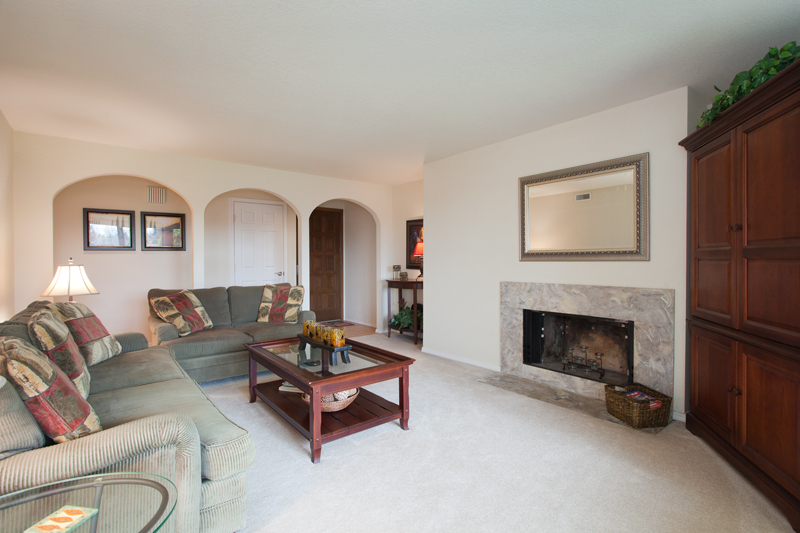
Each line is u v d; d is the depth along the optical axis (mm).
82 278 3309
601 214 3186
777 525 1674
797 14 1903
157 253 5293
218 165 4641
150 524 943
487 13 1891
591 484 2000
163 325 3557
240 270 6082
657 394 2824
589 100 2957
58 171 3682
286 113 3180
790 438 1705
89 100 2879
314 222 7324
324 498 1894
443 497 1899
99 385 2184
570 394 3326
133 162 4094
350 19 1933
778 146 1774
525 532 1650
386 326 6305
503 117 3305
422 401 3170
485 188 4141
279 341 3350
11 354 1290
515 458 2266
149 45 2160
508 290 3918
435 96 2873
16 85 2625
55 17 1889
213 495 1568
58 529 951
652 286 2904
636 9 1870
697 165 2547
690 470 2121
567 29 2035
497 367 4047
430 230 4809
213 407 1971
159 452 1409
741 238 2057
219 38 2096
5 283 3141
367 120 3357
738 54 2299
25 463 1188
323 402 2566
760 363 1907
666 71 2508
